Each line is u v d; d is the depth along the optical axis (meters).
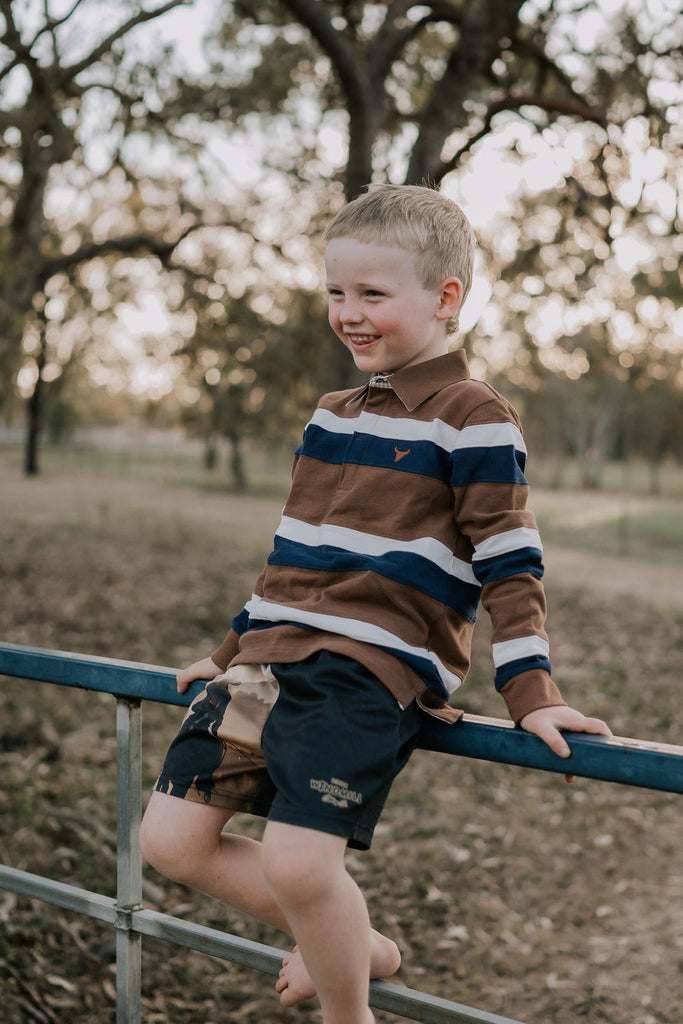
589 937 3.72
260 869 1.42
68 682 1.63
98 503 21.92
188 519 19.16
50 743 5.07
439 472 1.44
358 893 1.23
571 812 4.97
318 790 1.21
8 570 10.99
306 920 1.21
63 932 3.30
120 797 1.59
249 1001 3.07
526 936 3.71
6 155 7.70
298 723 1.27
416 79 9.64
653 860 4.44
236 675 1.40
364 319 1.51
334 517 1.46
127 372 24.23
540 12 7.38
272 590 1.46
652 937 3.70
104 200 11.64
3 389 7.68
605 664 8.23
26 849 3.78
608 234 7.29
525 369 9.24
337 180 9.77
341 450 1.53
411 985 3.33
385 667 1.29
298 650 1.34
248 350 10.82
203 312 10.69
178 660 7.58
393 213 1.50
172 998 3.04
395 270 1.49
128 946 1.59
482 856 4.38
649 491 42.34
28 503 20.86
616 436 46.88
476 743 1.29
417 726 1.33
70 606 9.27
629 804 5.12
